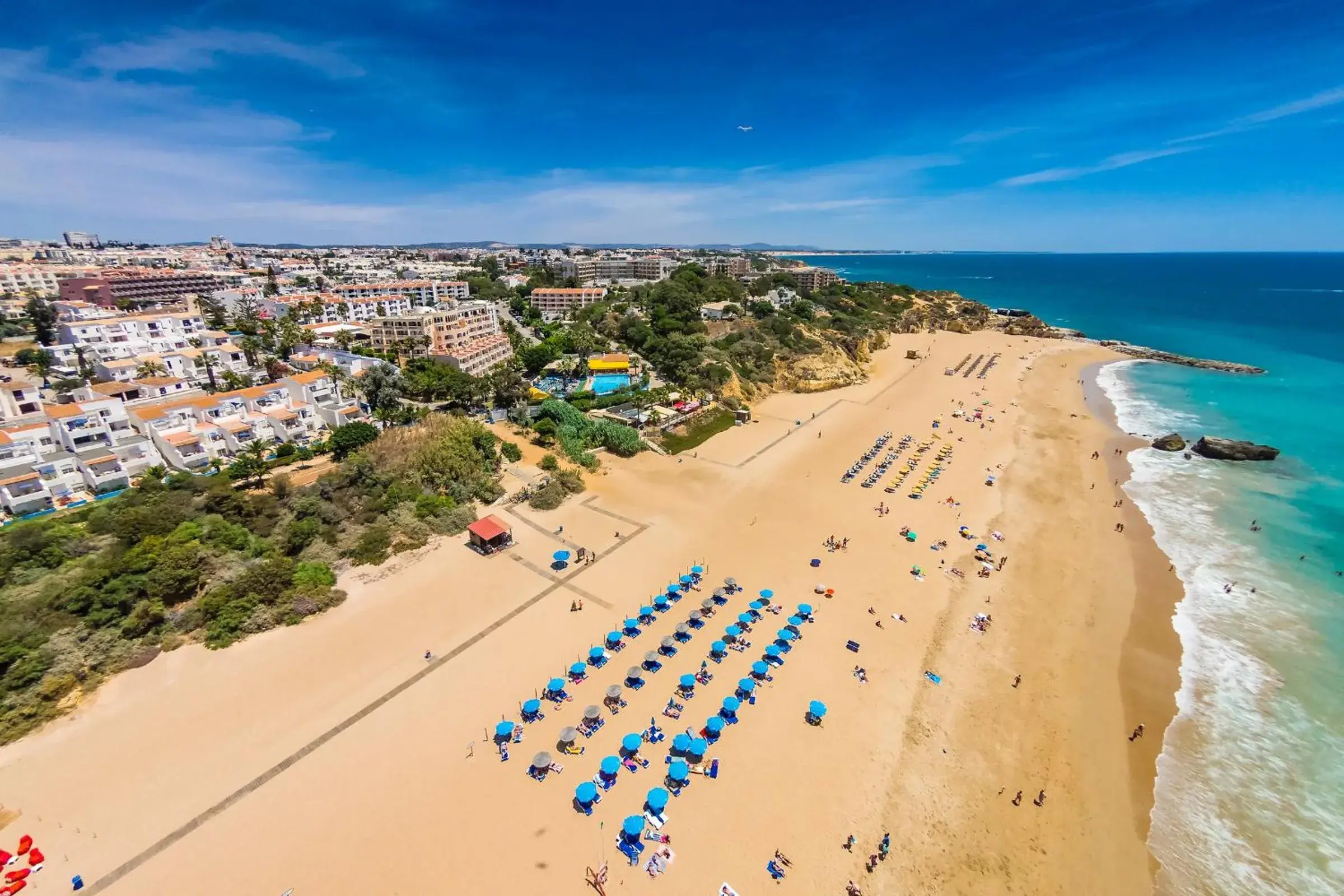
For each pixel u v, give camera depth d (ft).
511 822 115.85
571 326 514.27
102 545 181.78
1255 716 143.74
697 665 156.25
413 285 611.47
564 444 283.59
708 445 314.96
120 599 157.48
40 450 217.36
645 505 244.42
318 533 199.72
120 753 128.77
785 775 125.80
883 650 162.50
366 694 145.69
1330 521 234.79
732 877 106.73
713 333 469.98
